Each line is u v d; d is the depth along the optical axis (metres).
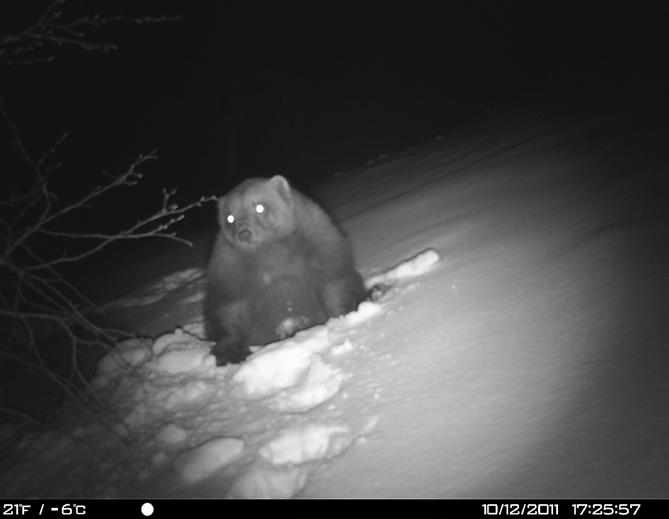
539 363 3.59
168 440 3.79
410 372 3.71
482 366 3.64
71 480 3.78
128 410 3.95
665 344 3.52
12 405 4.25
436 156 6.49
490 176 4.81
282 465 3.62
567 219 4.09
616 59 8.08
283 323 4.16
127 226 11.72
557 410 3.48
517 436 3.46
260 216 4.06
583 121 5.13
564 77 9.00
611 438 3.30
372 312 4.00
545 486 3.15
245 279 4.13
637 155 4.36
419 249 4.33
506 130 6.26
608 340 3.57
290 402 3.79
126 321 4.71
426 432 3.54
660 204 3.95
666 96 4.96
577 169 4.45
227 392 3.91
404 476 3.47
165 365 4.09
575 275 3.80
